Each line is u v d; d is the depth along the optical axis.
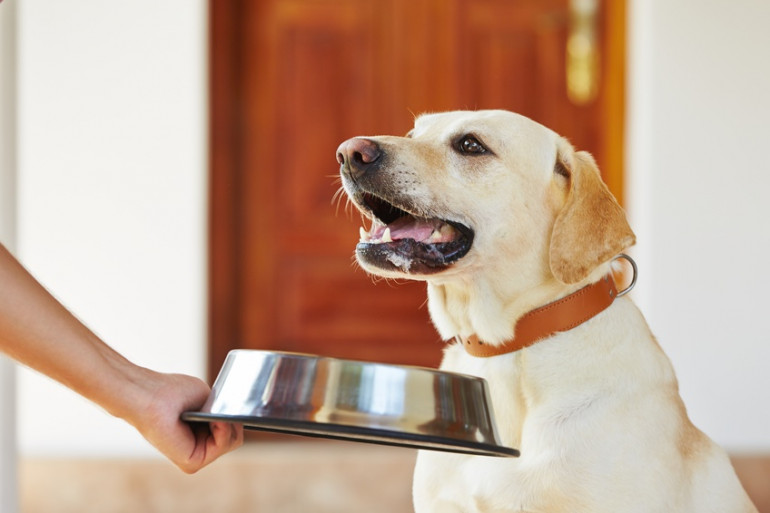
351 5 4.64
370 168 2.17
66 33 4.35
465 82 4.64
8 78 2.61
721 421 4.36
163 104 4.38
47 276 4.36
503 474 2.03
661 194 4.36
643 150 4.38
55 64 4.35
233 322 4.68
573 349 2.10
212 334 4.64
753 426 4.36
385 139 2.21
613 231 2.15
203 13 4.38
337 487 4.00
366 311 4.71
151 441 1.68
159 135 4.38
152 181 4.38
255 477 4.01
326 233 4.69
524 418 2.12
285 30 4.65
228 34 4.61
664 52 4.34
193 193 4.39
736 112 4.34
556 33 4.63
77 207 4.36
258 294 4.68
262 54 4.64
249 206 4.67
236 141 4.66
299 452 4.14
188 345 4.39
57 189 4.36
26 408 4.30
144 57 4.36
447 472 2.13
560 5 4.62
